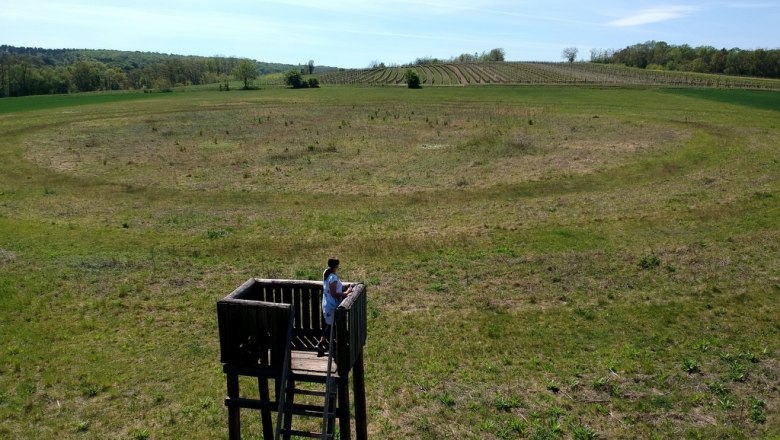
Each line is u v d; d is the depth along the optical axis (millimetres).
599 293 20109
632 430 12508
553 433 12453
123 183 37562
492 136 54500
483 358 15930
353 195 34531
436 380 14703
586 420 12945
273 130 61812
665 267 22250
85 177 39375
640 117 65688
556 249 24703
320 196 34312
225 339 9867
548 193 34438
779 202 30625
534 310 18859
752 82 123750
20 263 23125
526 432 12531
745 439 12039
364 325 10695
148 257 24109
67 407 13664
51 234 27125
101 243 25953
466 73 175375
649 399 13617
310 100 100375
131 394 14266
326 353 10594
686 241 25297
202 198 33906
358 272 22531
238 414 10305
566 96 96562
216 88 144000
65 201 33344
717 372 14758
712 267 22062
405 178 38625
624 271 22031
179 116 76562
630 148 46625
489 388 14367
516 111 75188
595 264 22766
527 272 22172
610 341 16688
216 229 28078
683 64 192875
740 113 67312
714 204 30750
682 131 54031
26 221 29203
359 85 143375
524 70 184000
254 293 11219
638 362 15352
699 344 16172
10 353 16125
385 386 14523
